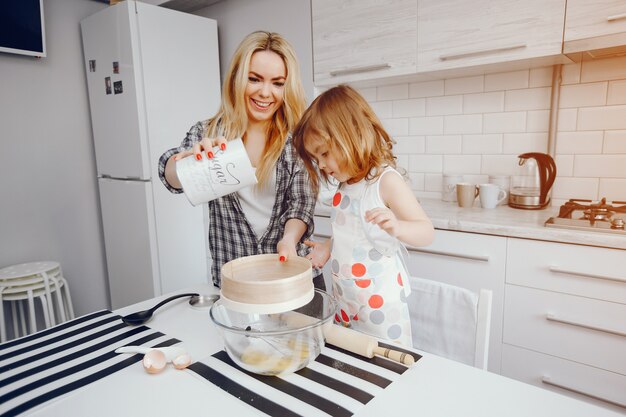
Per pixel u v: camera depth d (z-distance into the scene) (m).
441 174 2.16
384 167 0.94
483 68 1.78
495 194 1.85
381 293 0.94
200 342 0.79
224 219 1.16
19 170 2.35
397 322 0.93
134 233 2.40
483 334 0.86
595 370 1.40
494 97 1.95
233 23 2.56
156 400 0.60
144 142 2.24
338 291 1.01
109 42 2.27
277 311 0.64
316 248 1.07
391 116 2.27
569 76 1.75
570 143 1.80
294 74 1.02
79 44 2.53
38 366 0.70
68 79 2.50
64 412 0.58
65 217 2.57
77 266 2.65
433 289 0.94
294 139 0.97
